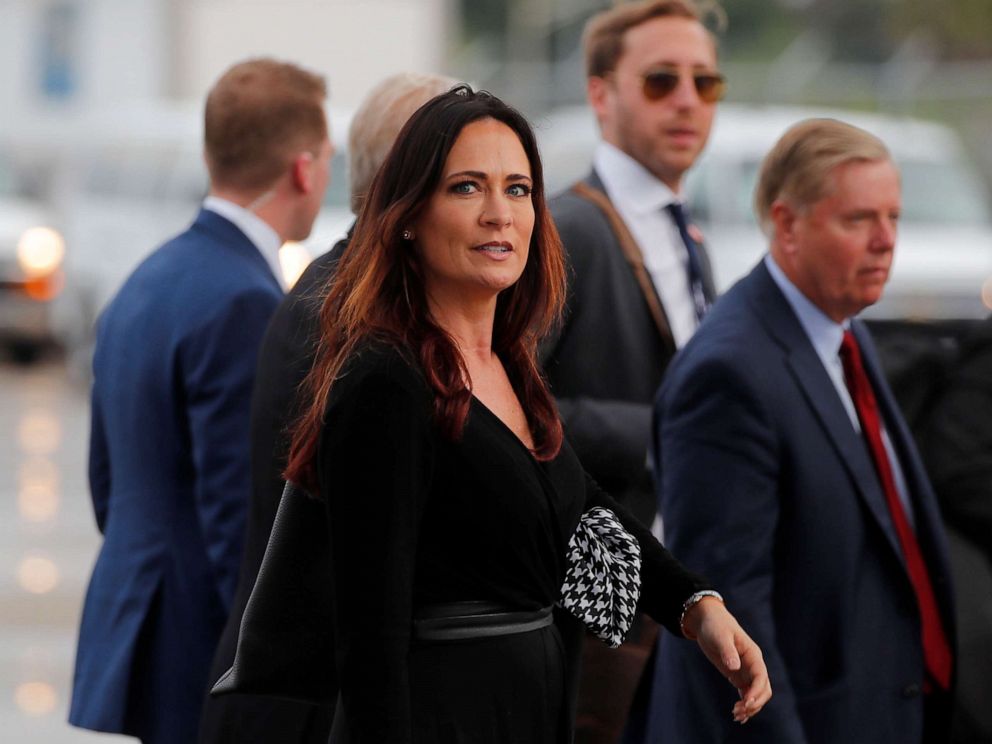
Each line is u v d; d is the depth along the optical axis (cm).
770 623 856
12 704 1587
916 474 923
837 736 865
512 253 645
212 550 934
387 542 603
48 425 3431
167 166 3934
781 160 923
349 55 6253
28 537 2322
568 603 657
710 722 869
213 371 938
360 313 628
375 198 648
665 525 897
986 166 5822
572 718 663
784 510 877
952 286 3206
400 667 602
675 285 1125
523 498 626
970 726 947
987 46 8256
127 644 942
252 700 823
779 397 877
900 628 884
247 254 989
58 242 4372
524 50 9956
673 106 1120
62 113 6481
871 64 7219
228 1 6328
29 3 6475
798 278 917
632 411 1002
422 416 611
